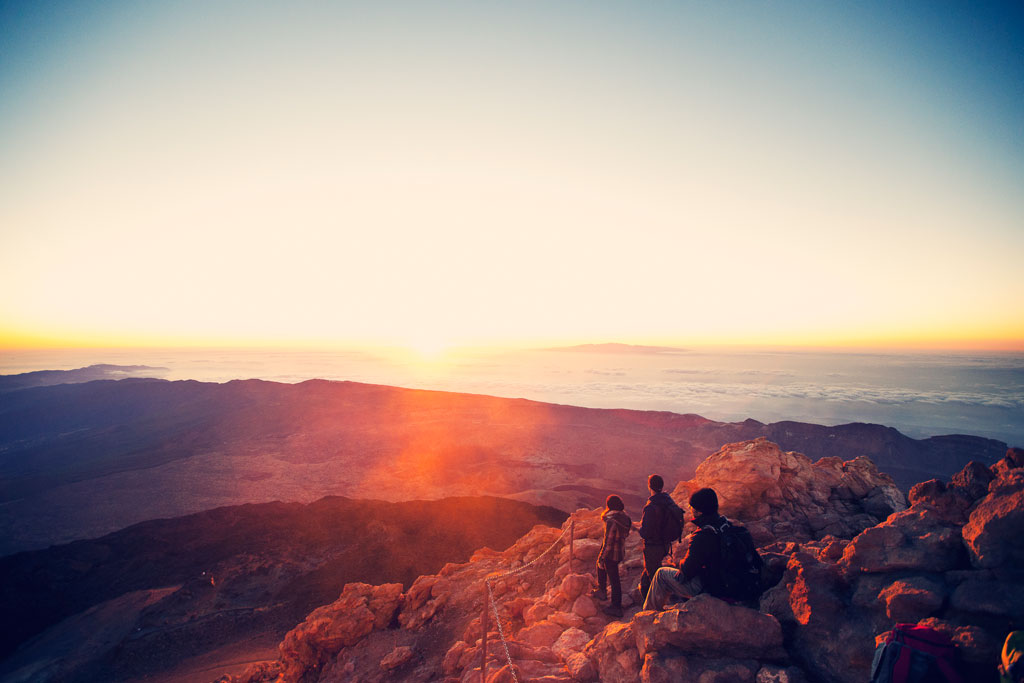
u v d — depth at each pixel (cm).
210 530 6450
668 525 698
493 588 1174
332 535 5666
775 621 522
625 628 603
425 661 1037
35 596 5209
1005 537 442
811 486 935
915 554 504
